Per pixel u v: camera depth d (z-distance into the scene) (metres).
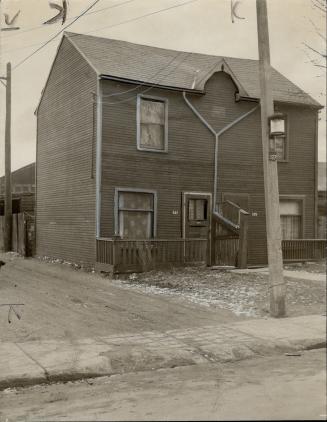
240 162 16.97
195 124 16.28
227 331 7.82
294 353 6.63
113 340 7.34
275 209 8.98
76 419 4.45
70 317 8.82
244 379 5.18
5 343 7.11
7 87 18.38
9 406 4.97
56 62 17.92
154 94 15.65
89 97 15.48
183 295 11.01
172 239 14.45
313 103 17.48
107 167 14.98
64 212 17.23
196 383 5.34
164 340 7.35
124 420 4.29
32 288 11.70
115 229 15.05
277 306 8.69
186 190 16.09
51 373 5.86
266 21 8.62
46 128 18.97
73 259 16.42
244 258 14.17
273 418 3.40
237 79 16.72
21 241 20.09
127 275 13.63
